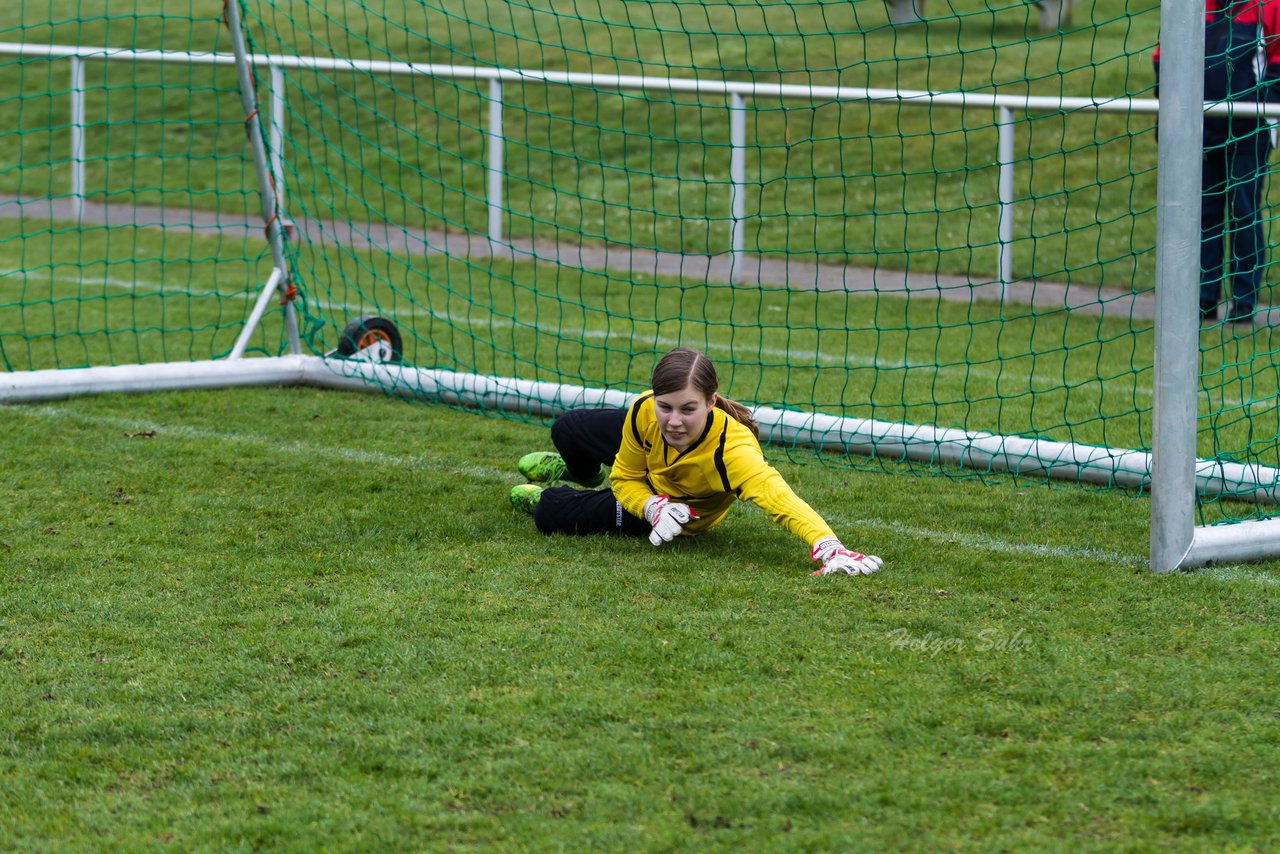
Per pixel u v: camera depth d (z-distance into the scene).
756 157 31.66
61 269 24.84
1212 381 16.36
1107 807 6.12
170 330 18.33
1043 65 33.78
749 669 7.55
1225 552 9.53
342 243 27.34
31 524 10.34
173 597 8.77
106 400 14.54
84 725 6.92
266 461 12.30
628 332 20.02
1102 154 30.12
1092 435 13.98
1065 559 9.70
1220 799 6.17
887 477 12.08
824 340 19.58
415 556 9.63
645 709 7.04
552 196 30.89
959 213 28.39
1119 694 7.25
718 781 6.32
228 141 36.09
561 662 7.66
